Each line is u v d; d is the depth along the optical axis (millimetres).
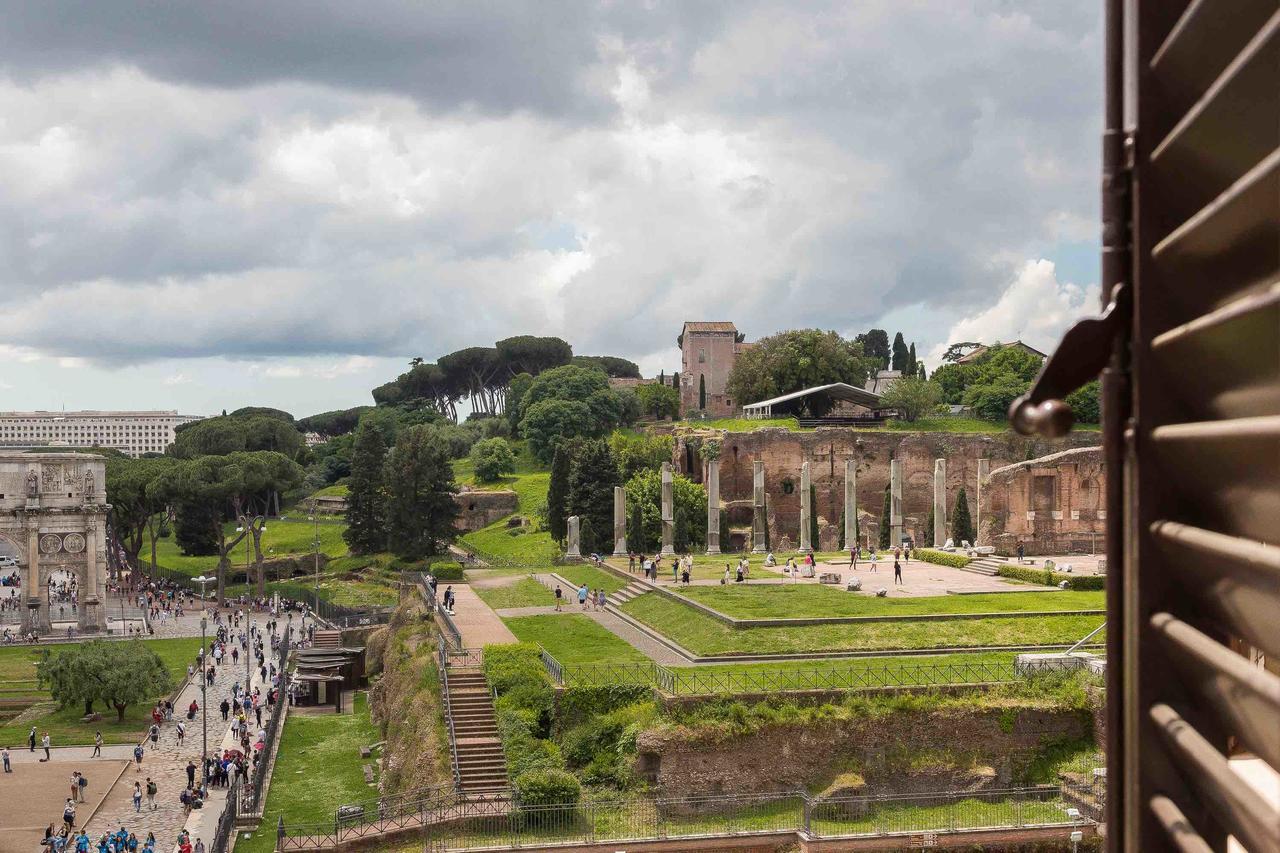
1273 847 4938
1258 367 5270
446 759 59844
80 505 141125
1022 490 112750
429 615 93312
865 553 123938
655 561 101438
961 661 65125
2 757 80625
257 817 63094
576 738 60062
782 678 61594
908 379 192875
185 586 179250
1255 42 5020
